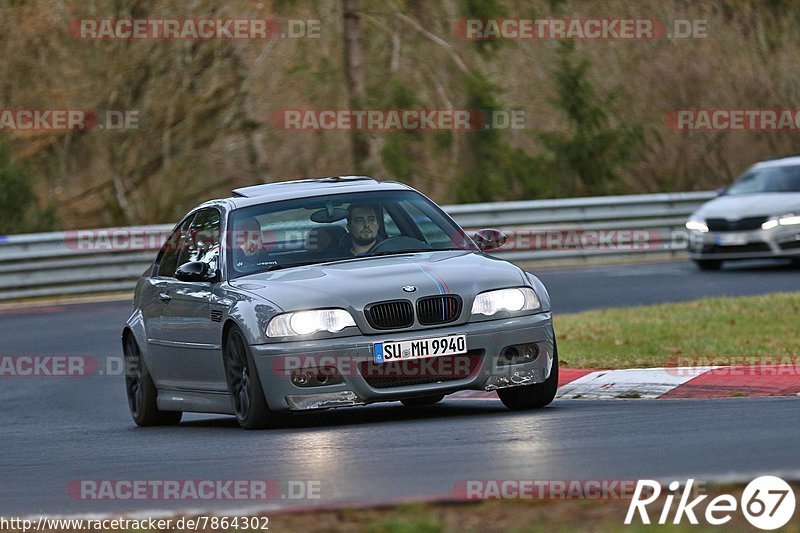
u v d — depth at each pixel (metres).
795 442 19.36
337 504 16.50
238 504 17.34
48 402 37.69
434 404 31.22
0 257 66.56
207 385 28.42
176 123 97.75
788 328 39.88
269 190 30.28
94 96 99.19
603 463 18.47
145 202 95.62
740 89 113.00
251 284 26.89
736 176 110.00
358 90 88.25
